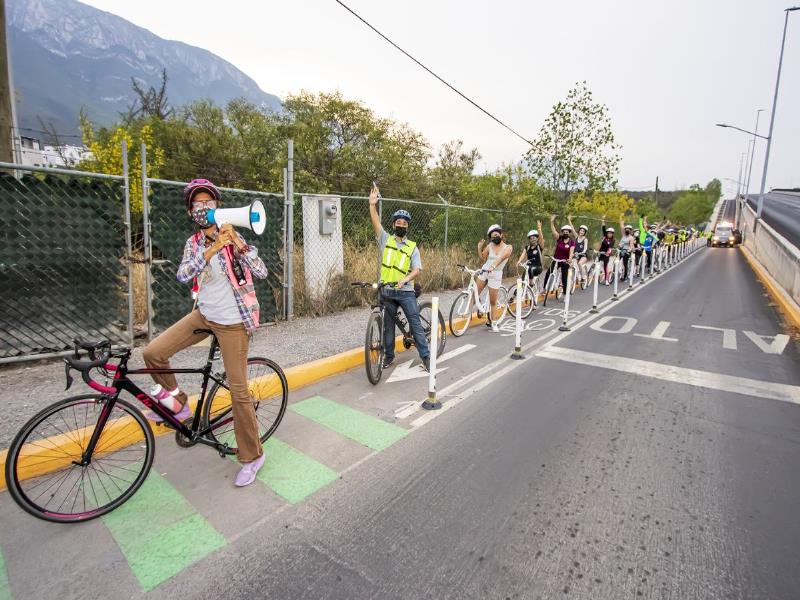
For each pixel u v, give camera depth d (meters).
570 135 14.84
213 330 2.94
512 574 2.30
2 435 3.24
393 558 2.40
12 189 4.57
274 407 3.88
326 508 2.82
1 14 5.49
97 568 2.29
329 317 7.65
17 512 2.72
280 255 7.24
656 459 3.52
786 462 3.52
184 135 16.11
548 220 15.68
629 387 5.13
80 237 5.02
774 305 11.05
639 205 46.50
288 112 17.11
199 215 2.80
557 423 4.14
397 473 3.24
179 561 2.35
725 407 4.59
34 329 4.83
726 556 2.47
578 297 11.84
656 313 9.70
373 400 4.58
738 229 47.41
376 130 17.27
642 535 2.63
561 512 2.82
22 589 2.14
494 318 7.77
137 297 6.32
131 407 2.79
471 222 13.51
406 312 5.16
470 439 3.79
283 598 2.13
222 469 3.24
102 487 2.95
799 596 2.20
